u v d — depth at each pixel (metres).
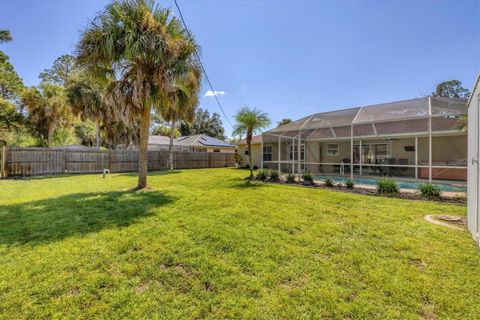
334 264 2.68
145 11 6.16
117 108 6.99
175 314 1.89
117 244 3.14
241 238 3.39
